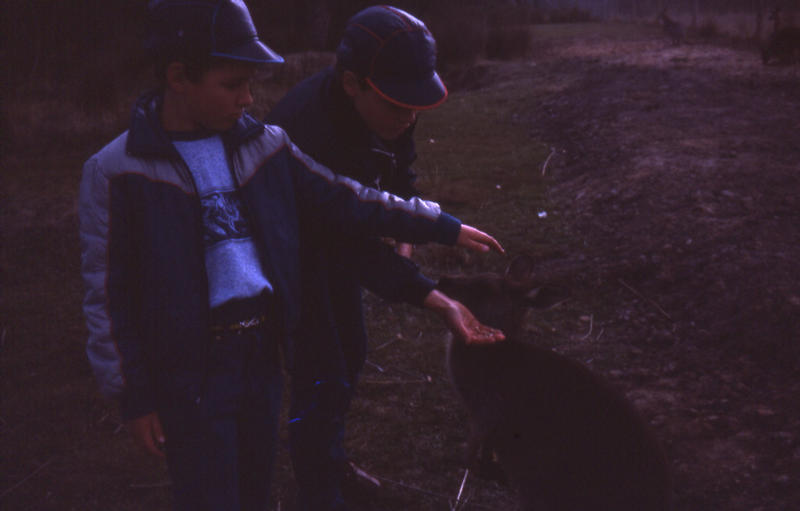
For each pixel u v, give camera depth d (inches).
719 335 154.9
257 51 66.8
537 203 261.4
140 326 69.4
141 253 67.8
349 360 102.1
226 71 66.4
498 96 506.6
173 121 70.5
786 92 388.5
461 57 710.5
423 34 81.1
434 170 314.8
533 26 1087.0
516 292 112.4
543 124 403.2
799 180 237.6
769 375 138.9
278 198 74.2
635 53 627.2
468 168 316.2
